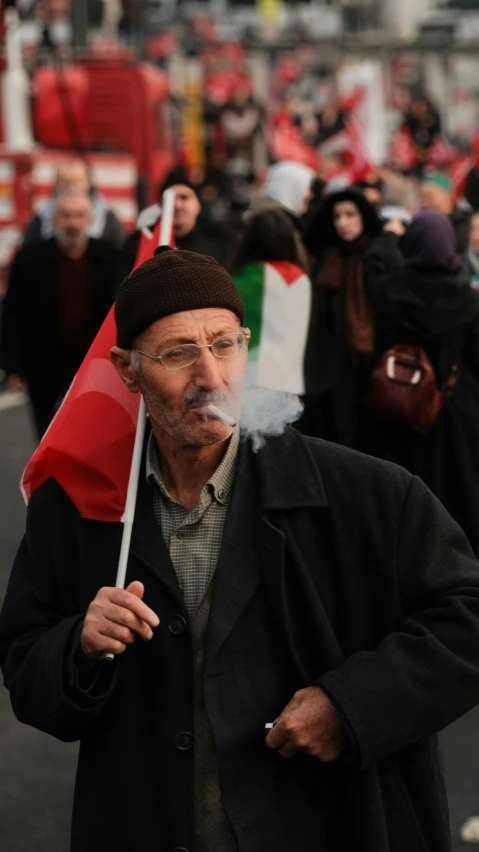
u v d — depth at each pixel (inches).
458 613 130.1
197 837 131.3
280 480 134.3
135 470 135.7
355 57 2075.5
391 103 1552.7
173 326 128.5
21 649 136.2
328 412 340.8
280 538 131.2
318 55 2031.3
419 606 134.6
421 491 136.0
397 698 125.6
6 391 765.9
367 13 2429.9
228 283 131.8
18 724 309.6
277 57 2031.3
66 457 140.8
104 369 146.4
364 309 352.2
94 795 134.0
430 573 132.9
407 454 321.1
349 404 339.9
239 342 132.3
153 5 2239.2
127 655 133.0
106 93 999.0
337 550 134.1
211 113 1237.1
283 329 312.2
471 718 308.3
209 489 135.7
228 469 136.6
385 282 319.0
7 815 261.6
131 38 1696.6
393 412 311.3
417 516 134.6
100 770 133.7
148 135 1002.1
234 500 134.5
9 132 885.2
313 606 132.0
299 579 132.6
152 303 128.8
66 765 286.0
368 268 327.9
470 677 127.8
